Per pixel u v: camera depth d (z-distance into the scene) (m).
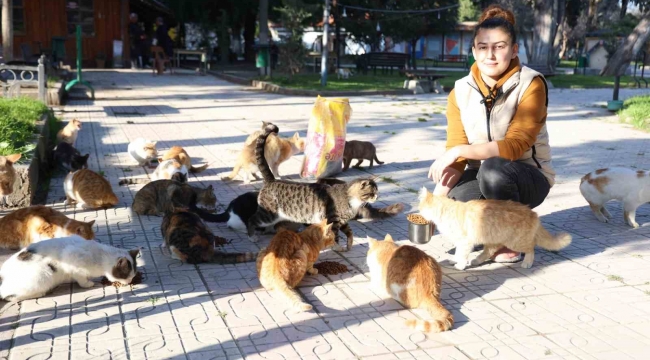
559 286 4.73
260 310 4.22
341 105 8.41
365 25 31.73
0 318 4.04
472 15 60.97
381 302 4.39
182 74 29.02
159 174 7.54
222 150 10.47
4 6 18.19
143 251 5.41
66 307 4.23
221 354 3.61
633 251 5.54
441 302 4.41
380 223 6.45
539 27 29.84
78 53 17.55
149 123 13.45
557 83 27.30
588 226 6.32
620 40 43.28
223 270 4.97
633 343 3.82
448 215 4.97
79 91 19.30
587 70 38.53
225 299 4.39
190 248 5.07
